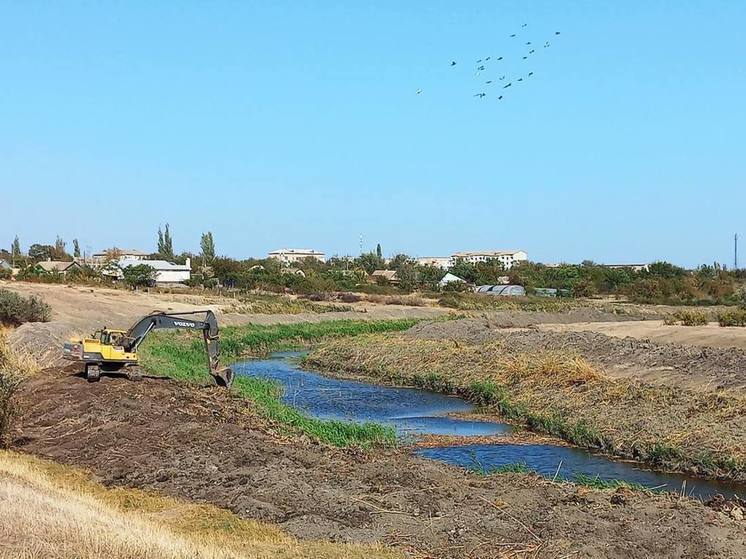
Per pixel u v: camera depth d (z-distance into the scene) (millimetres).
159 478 15523
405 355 38344
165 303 66375
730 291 86500
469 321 48562
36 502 11562
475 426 24984
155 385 25203
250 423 21094
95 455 17484
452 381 32312
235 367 40500
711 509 13266
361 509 13172
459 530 12109
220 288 88188
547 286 106125
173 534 11547
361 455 17859
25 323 41000
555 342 35812
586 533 11789
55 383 24734
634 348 31953
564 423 23297
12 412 19062
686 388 25516
